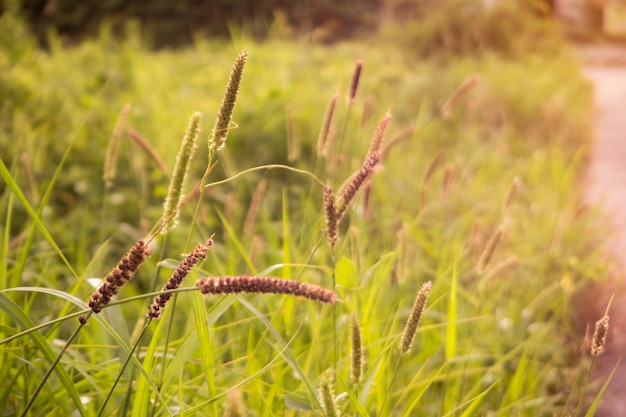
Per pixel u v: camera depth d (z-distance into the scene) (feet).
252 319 9.89
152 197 19.21
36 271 13.61
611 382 13.16
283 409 8.84
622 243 19.81
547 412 11.70
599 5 113.39
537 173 24.52
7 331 8.26
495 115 31.63
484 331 13.07
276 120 23.26
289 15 68.08
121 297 13.88
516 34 54.65
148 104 24.89
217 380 9.45
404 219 15.65
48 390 7.75
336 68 34.17
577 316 15.58
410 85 34.58
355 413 7.55
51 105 23.93
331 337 10.52
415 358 11.44
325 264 11.67
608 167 30.07
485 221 18.57
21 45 29.53
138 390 6.72
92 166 20.56
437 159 13.70
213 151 6.55
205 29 66.80
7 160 17.60
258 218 18.21
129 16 67.00
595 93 52.16
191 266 5.91
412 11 59.93
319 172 20.47
